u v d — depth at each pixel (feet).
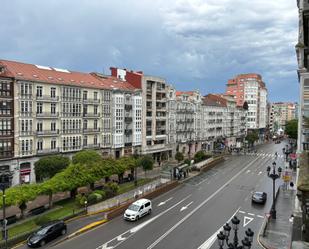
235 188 172.24
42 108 177.78
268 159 297.74
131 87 242.99
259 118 528.22
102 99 213.66
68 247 92.38
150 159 187.83
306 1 39.68
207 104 351.25
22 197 110.83
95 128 210.38
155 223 113.70
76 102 196.65
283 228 103.86
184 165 216.54
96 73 231.71
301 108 106.83
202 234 102.27
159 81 264.72
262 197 139.74
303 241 36.76
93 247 92.27
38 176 156.56
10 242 93.35
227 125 406.41
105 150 217.15
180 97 302.86
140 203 121.70
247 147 404.57
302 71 105.50
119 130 225.76
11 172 161.58
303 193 30.37
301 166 37.88
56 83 183.01
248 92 501.97
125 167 162.50
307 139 97.96
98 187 159.22
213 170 231.50
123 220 117.60
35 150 173.68
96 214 124.67
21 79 164.86
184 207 134.62
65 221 114.21
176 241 96.48
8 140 161.17
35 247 91.86
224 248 89.35
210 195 156.35
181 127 303.89
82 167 140.05
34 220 112.16
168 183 171.94
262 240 92.99
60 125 187.11
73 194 144.66
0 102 157.17
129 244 94.32
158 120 267.80
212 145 363.97
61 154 186.39
